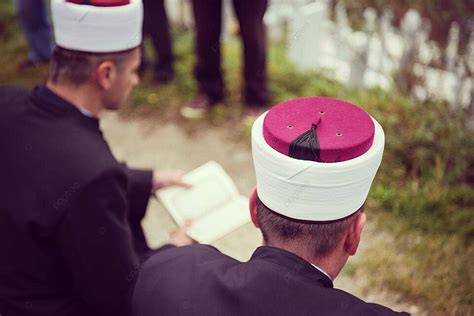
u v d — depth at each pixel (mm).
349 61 4215
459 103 3576
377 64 4250
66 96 1777
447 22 3449
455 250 2977
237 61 4621
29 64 4824
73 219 1648
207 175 2627
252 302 1261
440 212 3178
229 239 3209
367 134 1292
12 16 5449
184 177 2619
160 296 1383
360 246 3064
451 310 2689
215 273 1356
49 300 1806
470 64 3527
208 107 4180
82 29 1733
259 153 1325
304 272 1304
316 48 4414
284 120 1340
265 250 1354
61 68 1779
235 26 4918
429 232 3107
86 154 1684
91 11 1716
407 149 3488
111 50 1797
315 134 1287
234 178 3654
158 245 3213
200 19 3770
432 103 3633
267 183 1336
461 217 3141
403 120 3609
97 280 1737
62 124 1729
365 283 2861
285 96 4172
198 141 3963
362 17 3840
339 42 4238
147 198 2434
